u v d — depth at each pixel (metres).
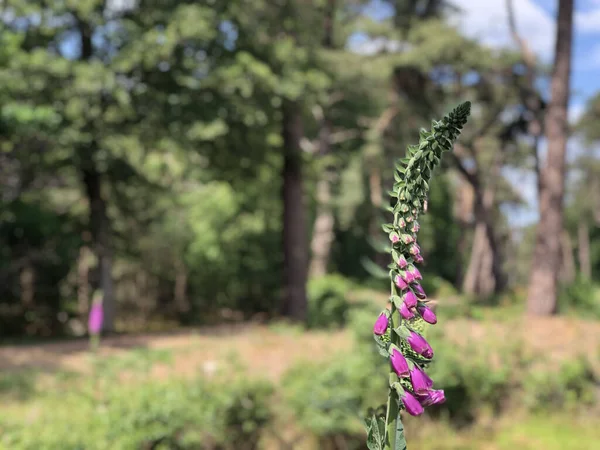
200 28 15.27
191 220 28.55
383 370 7.41
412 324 1.52
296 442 6.92
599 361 9.80
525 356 9.58
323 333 13.73
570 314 17.72
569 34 17.06
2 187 17.08
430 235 39.88
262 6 17.95
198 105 16.41
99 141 16.33
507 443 7.81
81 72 14.52
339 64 22.59
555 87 17.28
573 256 61.72
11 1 15.59
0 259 18.00
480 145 31.95
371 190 31.23
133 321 28.33
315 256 30.69
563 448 7.49
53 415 6.08
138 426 5.87
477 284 36.50
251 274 28.33
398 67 24.08
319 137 29.81
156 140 17.05
